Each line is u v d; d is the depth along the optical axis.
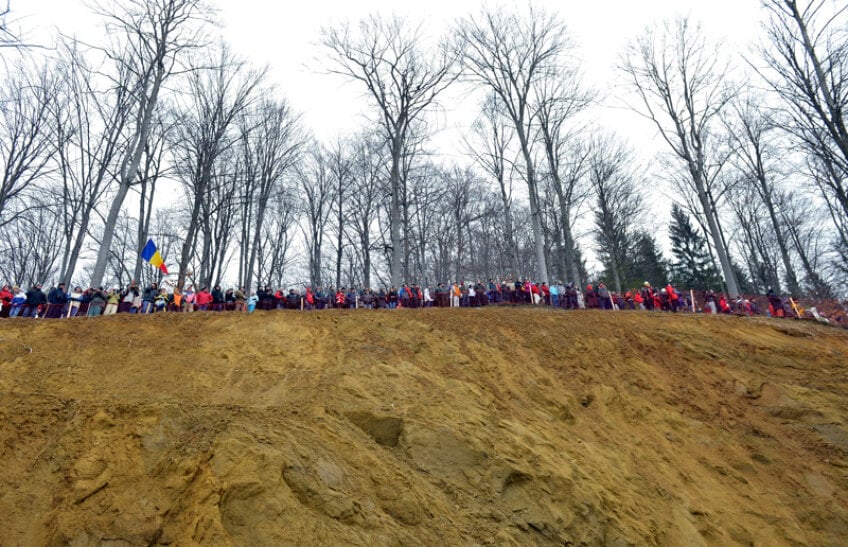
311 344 11.59
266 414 7.88
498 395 11.16
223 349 10.84
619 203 40.94
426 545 6.63
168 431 6.94
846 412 12.47
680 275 52.31
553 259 50.16
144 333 11.19
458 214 40.28
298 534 5.79
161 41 20.47
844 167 14.95
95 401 7.70
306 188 38.16
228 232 34.12
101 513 5.70
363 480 7.18
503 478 8.43
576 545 7.93
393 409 9.30
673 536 8.89
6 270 42.00
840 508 10.36
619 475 9.77
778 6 16.34
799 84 15.87
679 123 27.81
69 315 16.30
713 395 13.09
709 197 31.02
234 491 5.93
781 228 45.25
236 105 26.25
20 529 5.47
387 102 25.30
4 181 24.12
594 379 12.79
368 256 36.19
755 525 9.88
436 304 21.97
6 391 8.49
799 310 23.61
